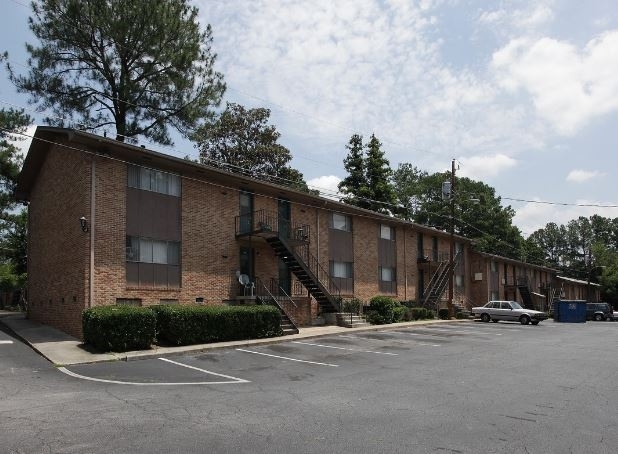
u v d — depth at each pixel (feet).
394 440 24.90
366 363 51.03
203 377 42.37
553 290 215.92
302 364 50.06
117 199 66.49
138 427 26.27
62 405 31.17
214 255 78.23
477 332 88.28
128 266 66.64
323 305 94.43
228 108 159.53
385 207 180.55
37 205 85.61
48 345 56.49
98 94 101.65
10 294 150.00
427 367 48.73
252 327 67.36
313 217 98.94
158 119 104.73
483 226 236.63
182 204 74.38
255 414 29.63
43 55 93.61
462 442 24.81
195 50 99.04
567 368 48.83
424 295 130.11
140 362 49.55
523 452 23.54
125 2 93.25
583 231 407.85
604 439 25.71
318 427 26.99
